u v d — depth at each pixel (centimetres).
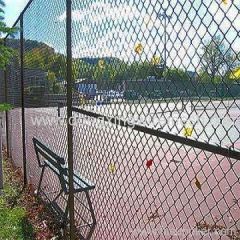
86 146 360
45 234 407
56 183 481
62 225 402
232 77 160
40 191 504
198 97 180
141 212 310
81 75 338
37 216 456
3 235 413
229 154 172
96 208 346
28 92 590
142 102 230
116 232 299
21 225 437
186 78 186
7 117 809
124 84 251
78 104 347
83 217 376
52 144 473
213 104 171
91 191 355
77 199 377
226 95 164
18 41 655
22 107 589
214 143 181
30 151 598
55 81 449
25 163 588
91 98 316
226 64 162
